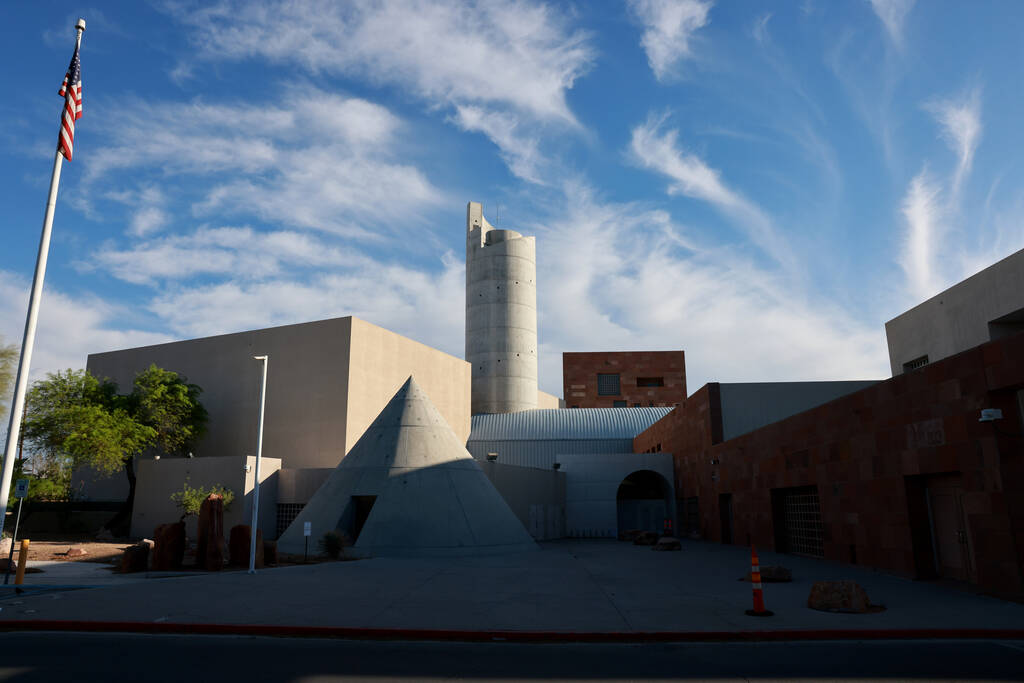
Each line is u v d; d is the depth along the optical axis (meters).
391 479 26.00
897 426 16.72
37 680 7.08
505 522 27.03
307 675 7.43
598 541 37.03
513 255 70.50
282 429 40.88
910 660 8.24
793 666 7.97
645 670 7.79
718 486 32.88
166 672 7.48
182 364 45.38
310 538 25.44
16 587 14.52
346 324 40.53
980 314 23.02
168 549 19.53
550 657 8.51
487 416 62.84
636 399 76.25
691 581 16.06
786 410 34.19
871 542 17.98
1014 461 12.85
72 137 13.68
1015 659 8.27
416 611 11.50
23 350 12.16
